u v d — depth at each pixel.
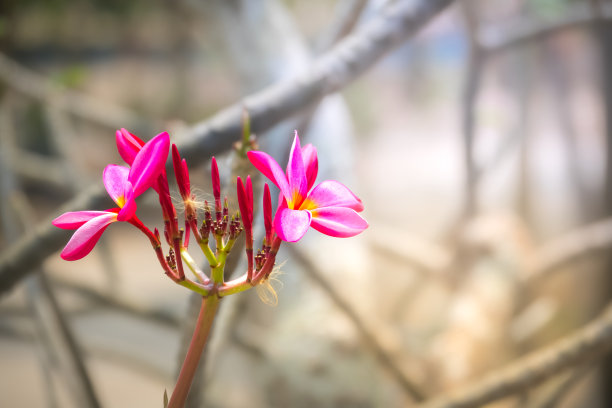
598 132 3.74
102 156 4.50
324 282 1.41
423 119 7.56
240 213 0.58
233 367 2.72
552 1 2.67
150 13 5.18
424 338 2.22
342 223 0.56
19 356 4.16
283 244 1.36
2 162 1.55
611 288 2.36
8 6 2.00
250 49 1.94
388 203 6.04
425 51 6.55
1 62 2.05
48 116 2.22
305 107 0.92
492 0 2.65
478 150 2.50
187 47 5.16
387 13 0.98
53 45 5.45
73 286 1.82
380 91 7.41
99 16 5.44
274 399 1.71
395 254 2.36
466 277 2.27
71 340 1.19
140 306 1.80
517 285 2.21
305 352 1.66
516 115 3.38
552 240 3.90
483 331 2.11
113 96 6.49
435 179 6.58
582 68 3.77
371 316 1.48
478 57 1.95
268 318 1.78
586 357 1.10
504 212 3.90
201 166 0.88
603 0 1.85
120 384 3.84
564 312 3.07
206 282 0.57
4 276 0.91
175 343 3.43
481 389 1.11
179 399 0.56
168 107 6.52
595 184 3.68
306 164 0.60
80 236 0.56
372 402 1.64
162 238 2.26
